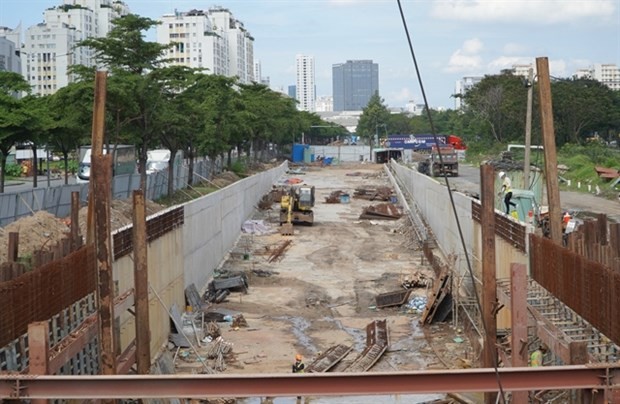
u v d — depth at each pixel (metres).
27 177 78.12
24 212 30.62
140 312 17.75
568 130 96.06
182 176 61.47
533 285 19.14
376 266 41.38
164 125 42.91
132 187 44.56
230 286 34.94
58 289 15.40
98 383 9.75
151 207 39.72
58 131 42.50
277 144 140.50
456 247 36.62
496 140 105.69
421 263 41.38
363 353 24.48
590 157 78.62
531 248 19.52
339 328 28.62
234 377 9.70
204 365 23.08
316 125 181.38
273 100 106.19
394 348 25.55
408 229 52.88
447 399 19.17
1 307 12.55
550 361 16.69
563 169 70.06
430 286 32.84
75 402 14.61
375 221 60.22
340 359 23.95
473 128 121.50
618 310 12.73
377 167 122.12
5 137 37.94
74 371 15.88
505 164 38.88
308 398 19.69
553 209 19.17
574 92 94.69
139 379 9.74
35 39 159.12
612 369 9.84
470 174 86.94
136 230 17.69
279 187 82.94
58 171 82.81
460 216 35.69
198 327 28.41
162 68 40.22
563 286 16.05
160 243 26.31
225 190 44.84
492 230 17.89
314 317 30.44
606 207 49.56
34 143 43.88
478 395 19.06
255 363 24.12
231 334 27.72
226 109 63.00
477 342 23.31
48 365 11.68
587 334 14.74
